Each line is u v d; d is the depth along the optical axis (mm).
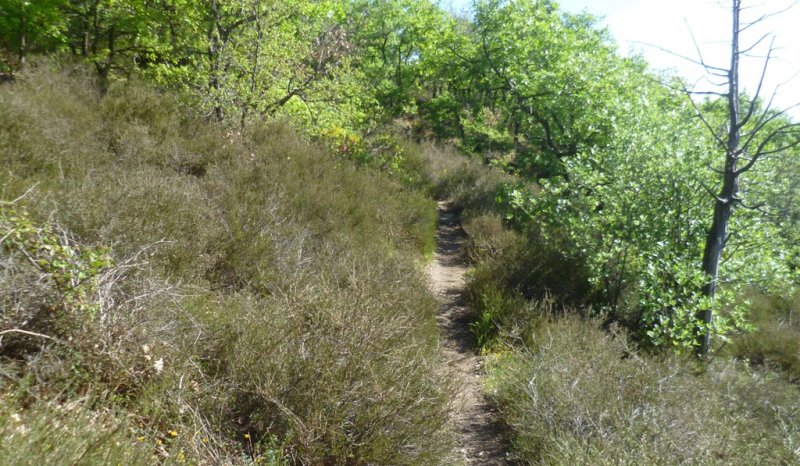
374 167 12055
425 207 11148
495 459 4242
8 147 5117
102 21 10422
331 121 11516
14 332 2732
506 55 12516
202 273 4758
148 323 3201
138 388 2902
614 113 9445
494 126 21562
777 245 8180
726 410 4820
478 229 10438
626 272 7695
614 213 7844
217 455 2744
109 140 6770
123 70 10406
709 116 9367
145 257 4004
